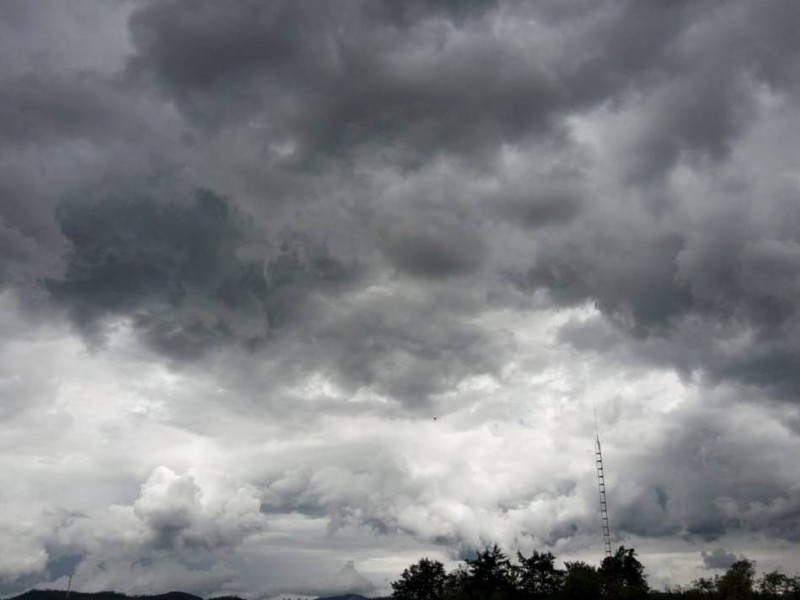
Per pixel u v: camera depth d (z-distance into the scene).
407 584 124.31
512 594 105.62
